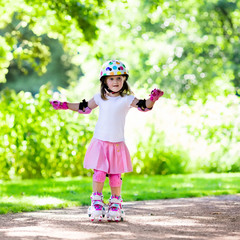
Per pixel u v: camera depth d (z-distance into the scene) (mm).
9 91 14602
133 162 15805
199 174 15758
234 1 27469
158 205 8227
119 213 6602
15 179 14422
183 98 28094
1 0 13547
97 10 13742
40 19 14750
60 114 14883
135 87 16547
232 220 6625
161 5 13820
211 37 28578
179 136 16312
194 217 6871
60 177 14906
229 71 28938
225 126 16609
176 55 28844
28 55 15641
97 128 6863
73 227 6086
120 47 21547
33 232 5738
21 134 14438
